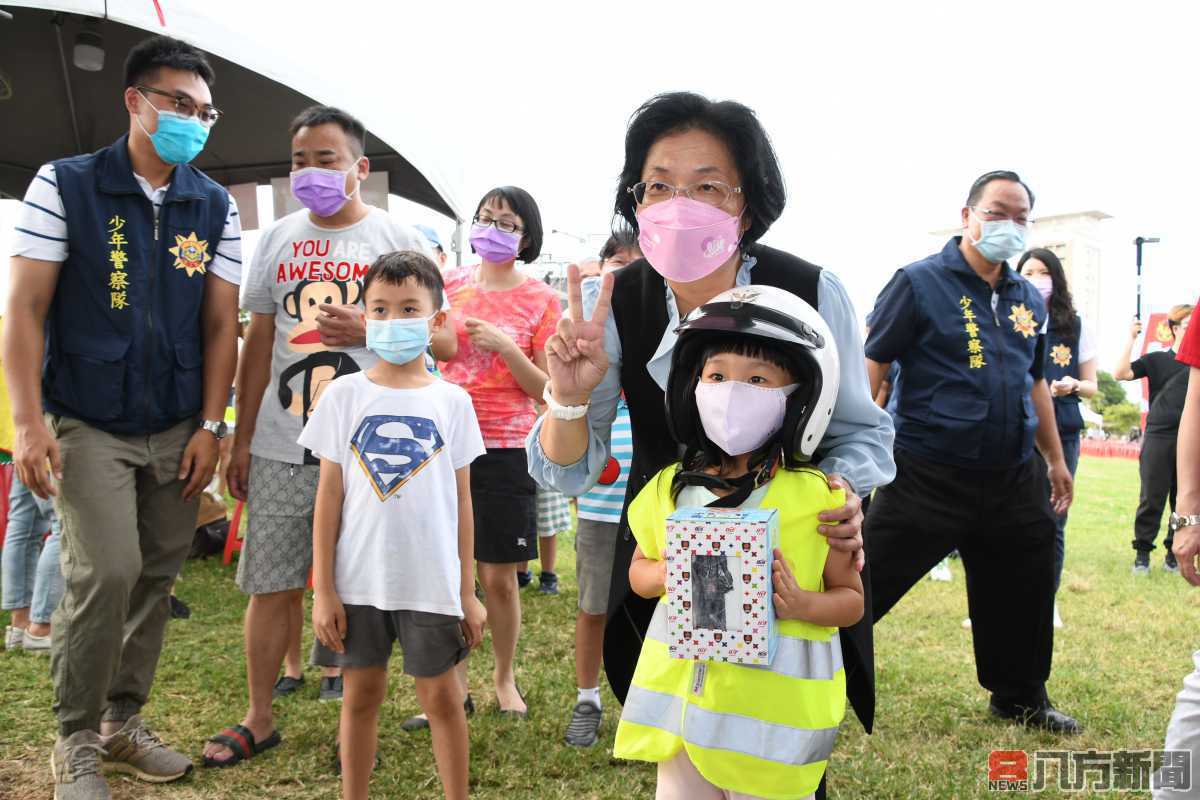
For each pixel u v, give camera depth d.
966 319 3.38
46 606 4.24
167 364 2.92
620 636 2.00
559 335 1.88
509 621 3.57
